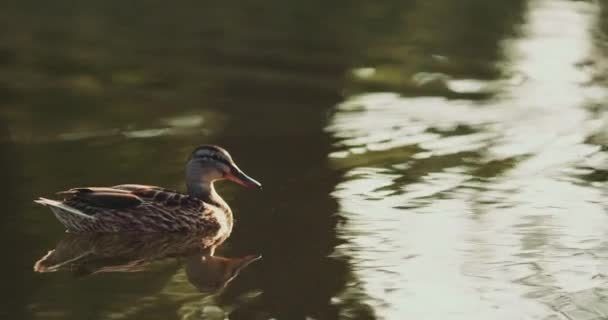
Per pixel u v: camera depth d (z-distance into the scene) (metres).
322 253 13.21
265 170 16.44
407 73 22.17
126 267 13.02
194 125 18.62
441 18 27.17
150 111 19.44
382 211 14.66
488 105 19.94
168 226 14.27
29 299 11.86
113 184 15.58
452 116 19.27
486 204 14.93
